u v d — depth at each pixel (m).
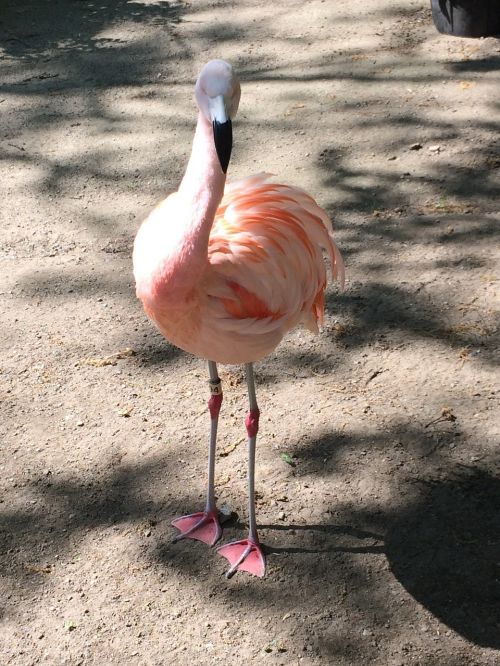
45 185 3.80
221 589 2.39
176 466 2.68
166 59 4.77
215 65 2.06
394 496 2.57
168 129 4.14
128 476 2.65
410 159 3.85
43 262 3.40
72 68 4.71
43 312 3.18
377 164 3.83
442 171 3.77
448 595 2.35
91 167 3.90
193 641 2.28
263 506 2.57
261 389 2.90
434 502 2.55
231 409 2.84
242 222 2.33
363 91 4.34
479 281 3.22
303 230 2.38
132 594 2.38
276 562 2.44
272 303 2.29
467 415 2.77
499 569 2.39
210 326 2.24
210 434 2.54
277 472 2.65
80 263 3.39
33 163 3.94
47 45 4.97
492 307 3.12
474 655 2.24
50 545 2.49
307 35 4.98
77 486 2.63
